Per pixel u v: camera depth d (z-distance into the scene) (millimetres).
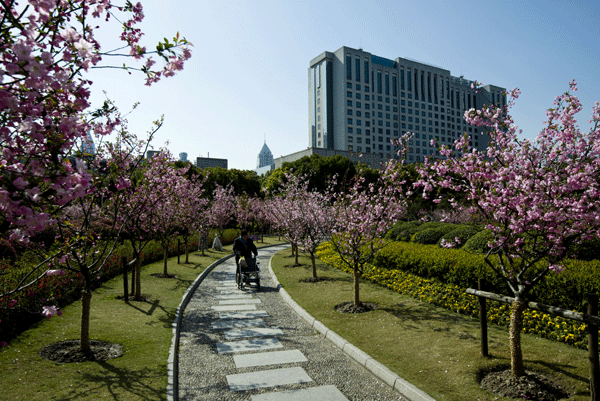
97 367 4793
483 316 5121
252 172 62781
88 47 2814
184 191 13148
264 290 11039
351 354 5617
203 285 11836
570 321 5711
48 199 2697
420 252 10344
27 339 5648
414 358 5180
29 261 7484
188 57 3639
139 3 3869
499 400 3953
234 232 29547
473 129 126625
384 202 8305
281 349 5988
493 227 4785
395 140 8344
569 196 4242
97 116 3838
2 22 2535
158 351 5473
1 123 2689
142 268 13945
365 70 106375
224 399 4297
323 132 107062
